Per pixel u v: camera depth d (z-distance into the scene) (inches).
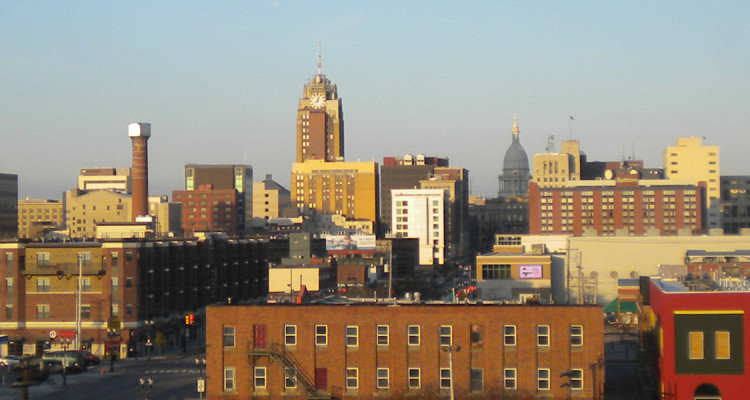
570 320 3863.2
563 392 3855.8
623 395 4763.8
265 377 3956.7
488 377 3873.0
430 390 3892.7
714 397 3860.7
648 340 4805.6
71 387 5610.2
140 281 7440.9
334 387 3919.8
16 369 5836.6
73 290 7367.1
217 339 3973.9
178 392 5339.6
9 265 7357.3
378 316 3922.2
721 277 4712.1
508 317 3880.4
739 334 3843.5
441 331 3907.5
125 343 7258.9
